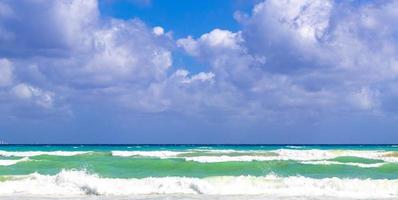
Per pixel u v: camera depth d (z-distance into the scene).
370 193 24.41
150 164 37.22
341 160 44.25
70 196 23.22
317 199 22.06
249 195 23.50
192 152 59.91
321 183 26.61
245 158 46.06
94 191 24.58
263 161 40.16
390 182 26.73
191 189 25.28
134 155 53.38
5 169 35.19
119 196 23.30
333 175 32.44
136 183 26.19
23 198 22.20
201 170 35.22
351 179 27.98
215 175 32.16
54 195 23.58
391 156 51.59
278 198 22.36
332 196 23.25
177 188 25.36
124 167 36.41
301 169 35.41
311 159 45.22
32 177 28.03
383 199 22.28
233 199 21.92
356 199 22.23
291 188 25.66
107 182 26.19
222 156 51.22
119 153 55.91
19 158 48.66
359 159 45.16
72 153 56.72
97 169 35.19
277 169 35.44
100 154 54.16
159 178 27.42
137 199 22.08
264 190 25.16
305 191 24.83
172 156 51.97
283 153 56.34
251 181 27.30
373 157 49.16
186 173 33.31
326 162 40.47
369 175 32.47
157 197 22.80
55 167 36.53
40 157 48.06
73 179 26.20
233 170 35.16
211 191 24.97
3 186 25.30
